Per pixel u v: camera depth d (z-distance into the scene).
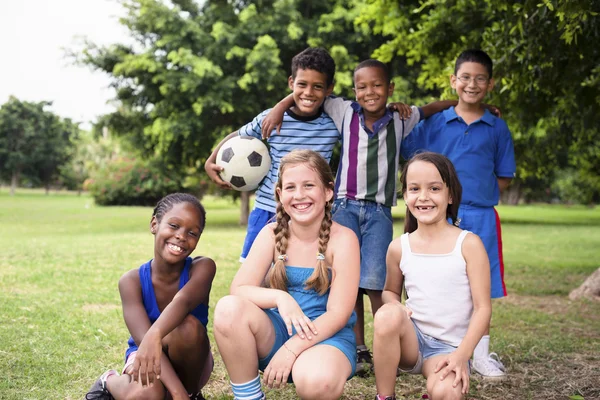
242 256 3.89
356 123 3.76
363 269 3.62
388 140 3.75
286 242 2.76
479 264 2.74
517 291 6.77
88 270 7.26
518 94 6.29
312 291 2.73
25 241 10.71
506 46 5.47
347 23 14.81
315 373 2.38
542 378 3.47
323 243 2.71
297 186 2.68
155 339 2.49
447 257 2.78
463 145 3.95
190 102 14.91
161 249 2.71
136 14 15.18
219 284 6.63
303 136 3.80
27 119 52.44
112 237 11.74
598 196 38.84
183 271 2.81
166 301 2.79
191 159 16.89
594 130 9.05
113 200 30.38
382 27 7.88
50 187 61.84
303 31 14.98
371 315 5.31
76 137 59.12
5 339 3.98
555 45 5.43
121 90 15.95
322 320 2.58
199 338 2.61
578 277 7.86
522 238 13.88
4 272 6.93
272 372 2.46
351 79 14.18
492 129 4.00
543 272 8.29
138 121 16.19
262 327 2.55
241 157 3.98
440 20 6.69
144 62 14.59
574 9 3.92
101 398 2.68
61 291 5.85
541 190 40.72
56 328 4.34
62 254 8.75
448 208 2.93
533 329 4.83
